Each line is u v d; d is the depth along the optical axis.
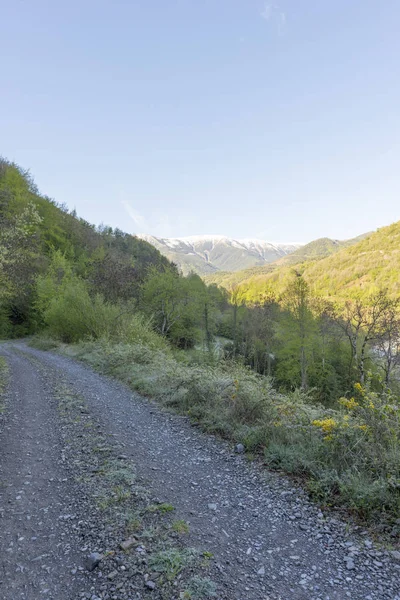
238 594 2.54
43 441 5.81
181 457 5.32
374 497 3.65
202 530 3.37
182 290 35.91
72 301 23.19
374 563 2.94
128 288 29.53
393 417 4.56
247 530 3.41
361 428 4.52
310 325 29.97
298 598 2.52
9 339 35.75
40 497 3.98
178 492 4.17
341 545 3.19
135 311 28.22
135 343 17.72
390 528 3.40
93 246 64.94
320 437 5.10
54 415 7.34
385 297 26.27
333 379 31.91
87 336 22.25
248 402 6.78
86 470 4.70
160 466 4.93
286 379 34.03
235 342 44.97
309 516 3.70
